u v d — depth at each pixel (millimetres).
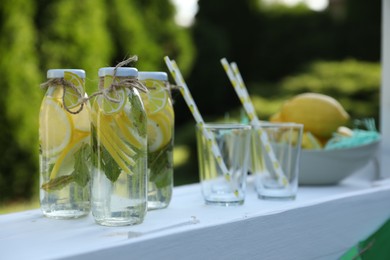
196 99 4293
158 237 546
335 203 776
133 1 3436
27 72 2838
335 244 782
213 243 604
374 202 850
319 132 1062
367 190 858
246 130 803
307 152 987
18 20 2787
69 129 693
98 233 602
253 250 656
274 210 690
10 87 2822
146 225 635
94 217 651
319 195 912
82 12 3035
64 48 2971
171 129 767
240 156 794
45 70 2932
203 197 821
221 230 614
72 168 696
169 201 773
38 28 2910
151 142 749
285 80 4473
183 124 4207
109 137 624
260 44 4570
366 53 4262
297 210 715
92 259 501
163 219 675
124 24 3346
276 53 4531
